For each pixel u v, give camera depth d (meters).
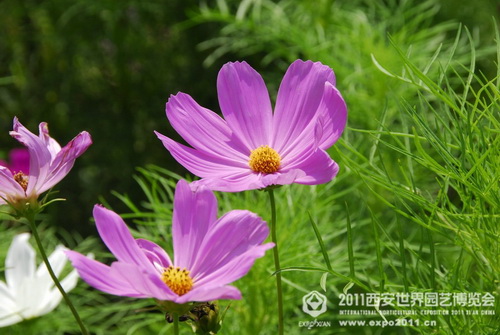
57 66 2.17
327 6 1.41
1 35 2.19
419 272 0.76
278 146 0.71
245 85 0.72
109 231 0.65
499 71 0.71
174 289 0.65
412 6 1.71
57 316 1.26
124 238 0.65
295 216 0.97
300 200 1.01
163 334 1.09
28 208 0.69
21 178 0.70
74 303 1.30
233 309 0.96
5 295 0.94
